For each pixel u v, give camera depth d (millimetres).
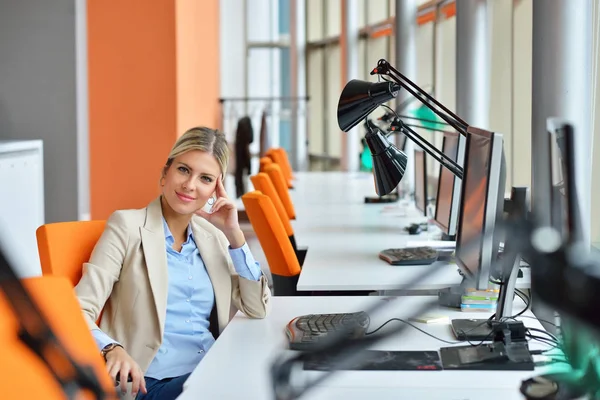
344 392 1836
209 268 2619
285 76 16734
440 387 1873
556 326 2297
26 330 558
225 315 2627
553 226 1433
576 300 628
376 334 784
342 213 6016
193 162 2549
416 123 7824
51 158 6527
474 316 2602
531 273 686
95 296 2406
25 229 5789
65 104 6496
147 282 2506
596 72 4477
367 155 8602
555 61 3781
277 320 2611
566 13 3756
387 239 4602
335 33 15281
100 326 2500
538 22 3838
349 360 795
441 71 9594
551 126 1444
